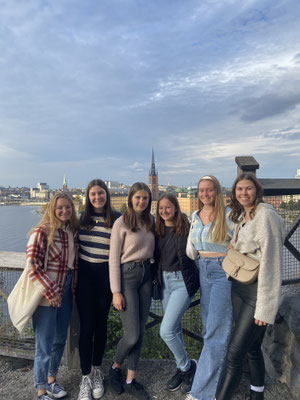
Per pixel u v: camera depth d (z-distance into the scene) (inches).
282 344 99.6
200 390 86.4
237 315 81.7
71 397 95.8
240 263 78.1
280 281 73.3
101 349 99.4
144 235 96.1
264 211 76.0
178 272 96.2
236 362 79.2
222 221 87.6
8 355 116.0
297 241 107.5
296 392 90.0
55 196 91.9
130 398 94.0
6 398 95.6
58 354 98.3
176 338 95.3
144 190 93.2
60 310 96.7
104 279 98.6
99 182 97.9
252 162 108.3
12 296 91.4
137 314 94.0
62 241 94.0
